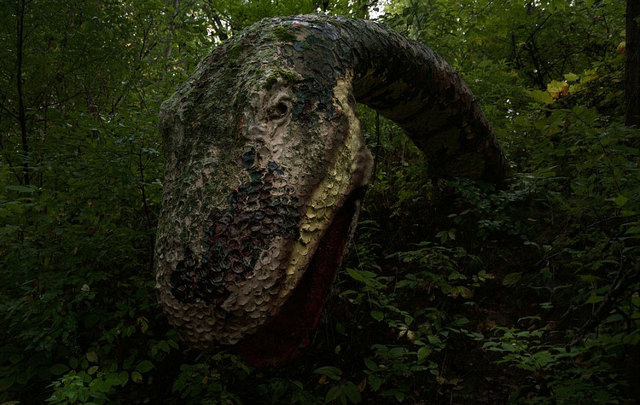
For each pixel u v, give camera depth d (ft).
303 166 5.46
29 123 11.27
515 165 11.87
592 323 5.14
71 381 6.82
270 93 5.59
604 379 5.61
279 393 7.50
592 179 7.41
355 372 8.05
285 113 5.57
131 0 12.90
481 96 12.89
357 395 6.97
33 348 7.89
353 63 6.78
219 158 5.51
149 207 9.95
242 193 5.24
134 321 8.80
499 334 8.04
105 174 8.81
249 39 6.45
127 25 12.07
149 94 11.62
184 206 5.40
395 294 9.31
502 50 16.85
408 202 11.43
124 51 12.10
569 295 7.99
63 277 8.06
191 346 5.34
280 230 5.18
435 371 7.22
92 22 11.08
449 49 13.57
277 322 5.96
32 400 7.61
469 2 13.12
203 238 5.13
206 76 6.38
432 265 8.98
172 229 5.36
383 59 7.61
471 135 10.22
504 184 11.44
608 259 6.62
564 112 7.20
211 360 8.22
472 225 10.55
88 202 9.21
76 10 11.07
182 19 12.46
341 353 8.38
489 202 10.27
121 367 8.23
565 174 10.37
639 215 6.17
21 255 7.86
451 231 9.69
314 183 5.49
